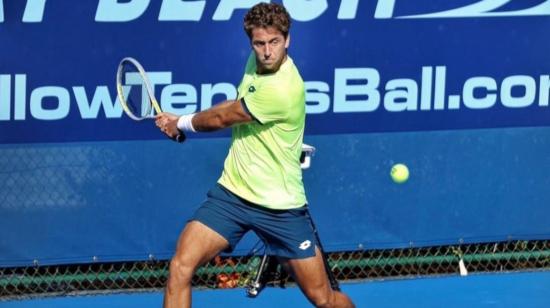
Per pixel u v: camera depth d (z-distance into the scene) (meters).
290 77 13.87
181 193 18.89
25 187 18.25
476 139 19.98
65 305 18.42
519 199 20.31
